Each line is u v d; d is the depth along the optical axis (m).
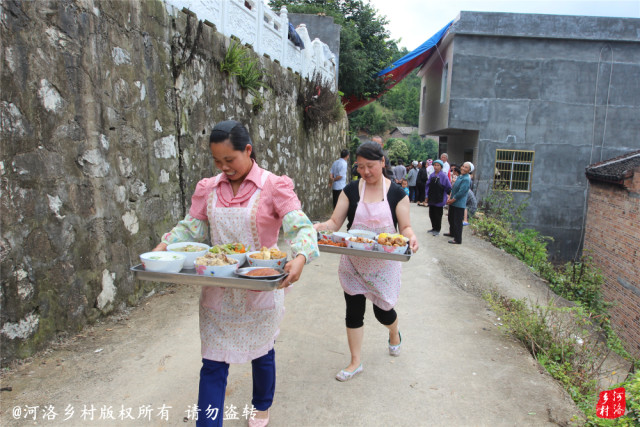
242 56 6.63
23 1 3.23
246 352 2.35
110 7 4.12
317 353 3.83
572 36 15.02
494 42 15.34
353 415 2.92
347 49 17.95
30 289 3.39
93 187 4.00
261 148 7.75
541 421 2.91
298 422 2.83
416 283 6.13
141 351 3.68
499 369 3.62
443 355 3.85
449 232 9.80
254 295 2.30
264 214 2.33
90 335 3.91
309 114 10.22
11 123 3.17
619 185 10.75
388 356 3.80
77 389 3.09
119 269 4.40
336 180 9.94
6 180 3.15
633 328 9.72
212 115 6.09
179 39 5.26
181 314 4.48
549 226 15.95
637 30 14.93
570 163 15.68
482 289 6.39
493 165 15.77
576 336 4.49
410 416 2.93
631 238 10.15
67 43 3.64
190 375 3.34
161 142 5.03
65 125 3.65
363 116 49.59
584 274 9.24
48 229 3.53
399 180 14.52
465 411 3.00
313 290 5.59
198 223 2.53
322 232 3.27
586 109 15.47
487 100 15.57
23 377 3.18
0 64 3.07
